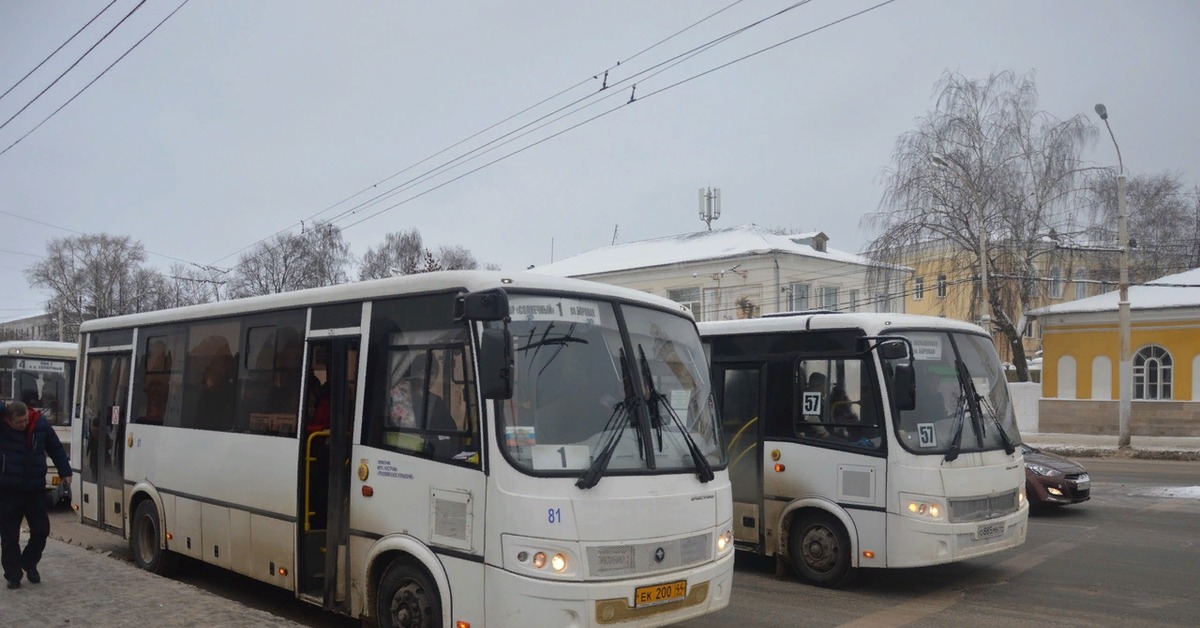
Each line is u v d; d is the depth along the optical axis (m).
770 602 9.06
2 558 8.35
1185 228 49.97
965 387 9.73
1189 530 13.30
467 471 6.18
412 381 6.81
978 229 33.16
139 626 7.12
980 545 9.28
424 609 6.53
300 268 44.00
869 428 9.38
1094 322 34.06
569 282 6.71
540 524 5.87
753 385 10.54
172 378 9.91
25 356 16.25
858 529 9.35
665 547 6.30
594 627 5.87
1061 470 14.98
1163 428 31.08
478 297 6.08
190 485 9.28
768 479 10.17
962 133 33.34
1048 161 33.22
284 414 8.07
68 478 8.74
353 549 7.11
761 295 44.47
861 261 46.81
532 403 6.17
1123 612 8.59
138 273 63.31
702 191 53.47
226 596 9.37
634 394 6.59
